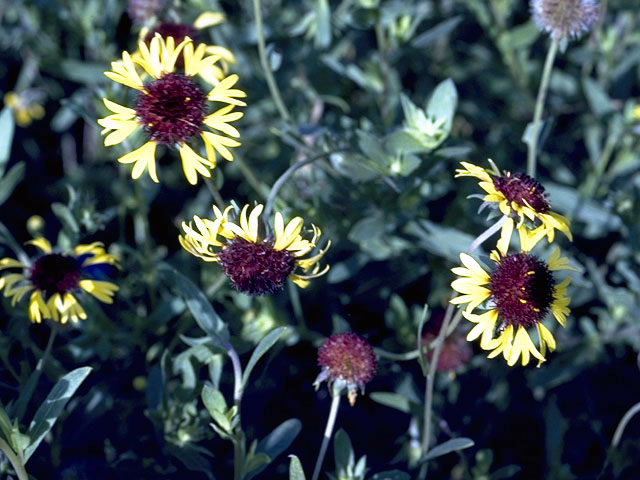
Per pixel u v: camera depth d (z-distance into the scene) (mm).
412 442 609
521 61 756
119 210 659
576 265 649
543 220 502
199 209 744
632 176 727
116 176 768
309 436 667
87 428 630
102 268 634
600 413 686
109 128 494
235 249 497
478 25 824
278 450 537
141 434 634
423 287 725
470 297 501
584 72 762
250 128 731
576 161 796
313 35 725
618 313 666
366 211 646
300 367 686
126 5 775
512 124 780
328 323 686
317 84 737
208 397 508
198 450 559
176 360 562
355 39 777
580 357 663
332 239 651
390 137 591
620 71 750
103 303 665
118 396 642
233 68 705
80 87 835
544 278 507
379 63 699
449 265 693
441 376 654
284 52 734
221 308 675
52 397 496
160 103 492
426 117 597
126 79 498
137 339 633
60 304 553
